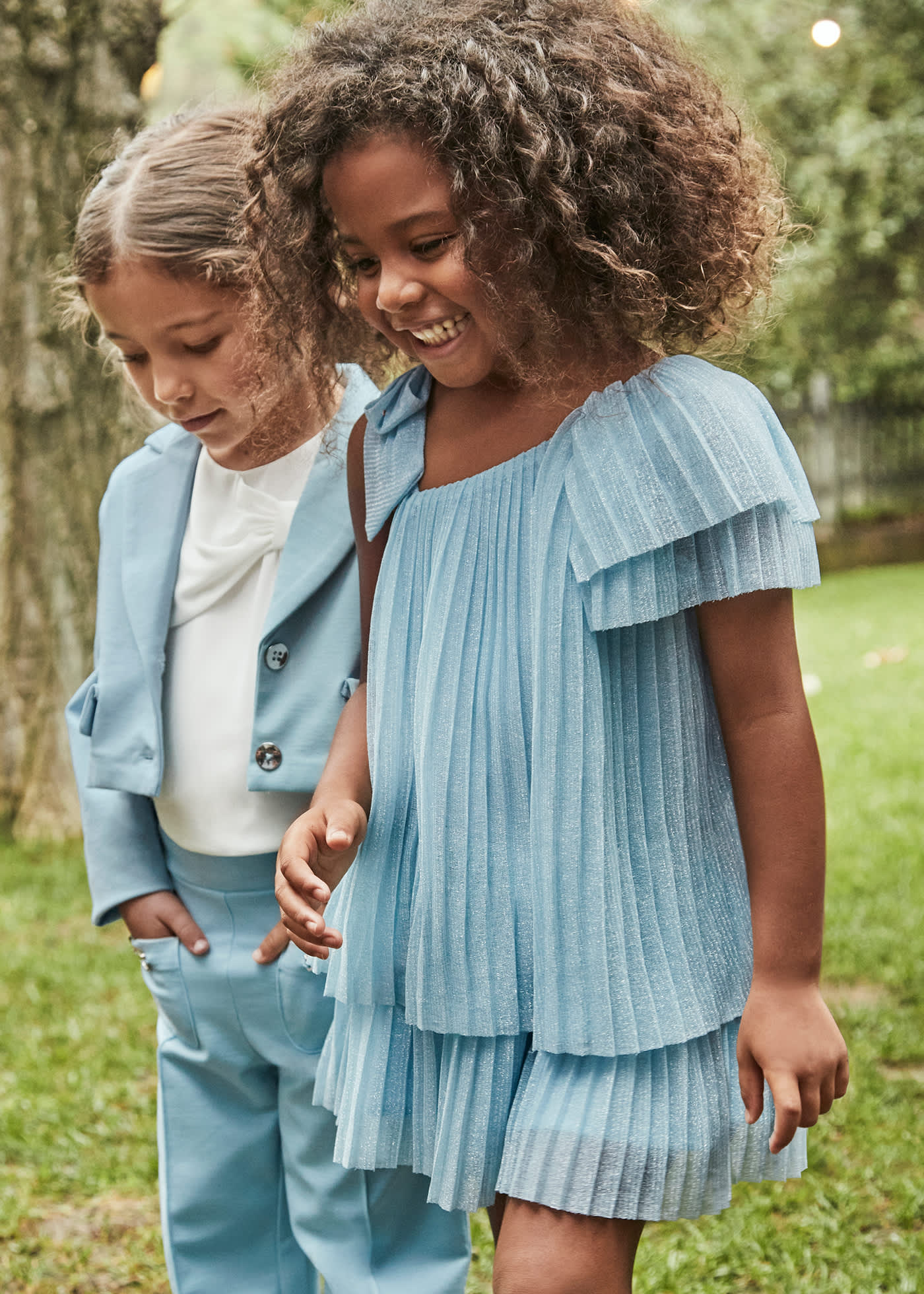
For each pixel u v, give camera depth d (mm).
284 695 1970
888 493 15086
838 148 13070
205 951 2031
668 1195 1507
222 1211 2078
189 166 1946
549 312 1552
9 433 5930
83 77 5754
